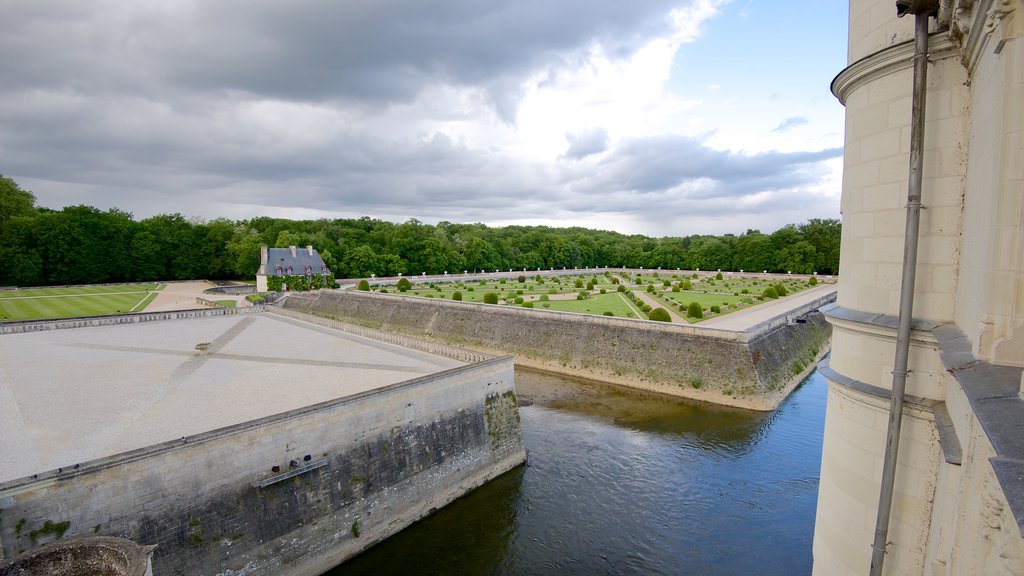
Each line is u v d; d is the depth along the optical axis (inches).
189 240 4852.4
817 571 393.7
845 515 355.3
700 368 1711.4
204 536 704.4
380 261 4845.0
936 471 288.7
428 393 1024.9
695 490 1053.2
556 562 835.4
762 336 1790.1
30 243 3912.4
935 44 282.4
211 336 1740.9
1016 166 205.8
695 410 1549.0
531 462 1193.4
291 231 5472.4
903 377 296.5
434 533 915.4
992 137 222.5
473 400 1124.5
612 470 1145.4
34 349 1499.8
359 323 2994.6
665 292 3607.3
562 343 2098.9
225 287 4190.5
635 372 1838.1
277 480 778.8
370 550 866.1
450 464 1036.5
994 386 195.6
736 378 1630.2
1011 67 203.0
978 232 242.4
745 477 1105.4
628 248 7249.0
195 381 1146.7
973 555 196.2
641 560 837.8
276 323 2073.1
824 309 400.2
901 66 307.7
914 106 283.4
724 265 5782.5
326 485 839.7
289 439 805.9
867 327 328.5
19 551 577.0
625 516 962.1
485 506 1004.6
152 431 838.5
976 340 233.9
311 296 3511.3
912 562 303.9
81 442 791.1
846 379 352.5
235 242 5014.8
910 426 303.3
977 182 248.5
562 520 951.6
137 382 1136.2
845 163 366.3
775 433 1353.3
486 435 1129.4
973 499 203.0
